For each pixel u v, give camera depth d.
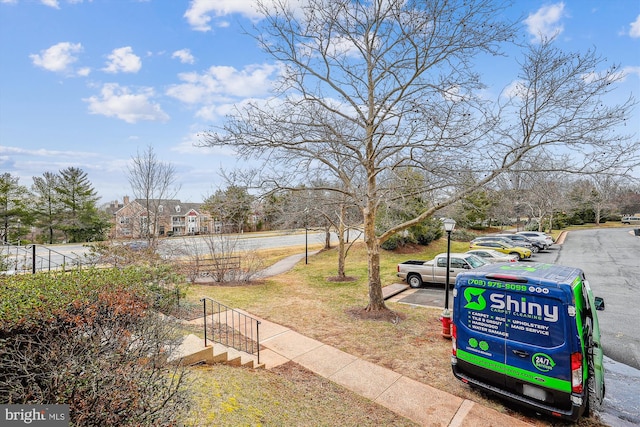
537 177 7.68
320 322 9.23
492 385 4.97
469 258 13.38
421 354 7.01
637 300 11.14
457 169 7.50
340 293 13.15
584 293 5.12
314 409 4.77
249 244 34.03
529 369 4.54
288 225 15.67
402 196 8.39
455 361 5.39
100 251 12.45
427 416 4.79
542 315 4.45
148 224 17.12
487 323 4.99
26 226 41.12
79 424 2.69
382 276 16.42
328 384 5.72
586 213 54.31
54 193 43.50
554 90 6.81
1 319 3.12
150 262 11.02
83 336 3.27
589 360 4.77
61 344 3.12
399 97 8.09
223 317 9.58
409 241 26.12
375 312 9.80
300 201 11.38
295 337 8.03
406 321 9.22
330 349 7.29
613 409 5.18
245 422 3.94
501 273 4.95
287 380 5.73
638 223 52.47
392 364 6.54
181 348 5.42
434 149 7.39
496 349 4.88
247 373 5.62
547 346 4.39
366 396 5.34
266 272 19.16
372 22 8.27
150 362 3.69
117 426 2.79
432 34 7.50
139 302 4.05
